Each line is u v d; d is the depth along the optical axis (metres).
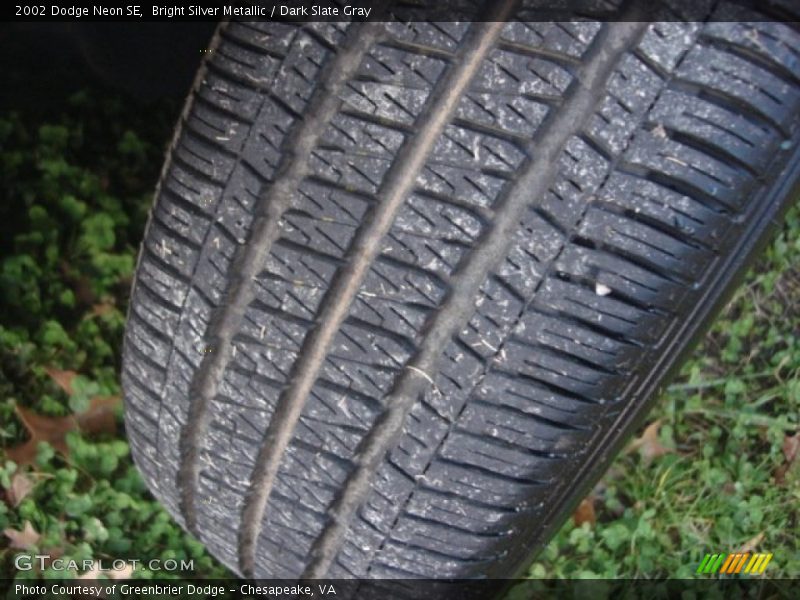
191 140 0.31
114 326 0.50
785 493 0.50
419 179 0.28
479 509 0.32
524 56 0.27
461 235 0.28
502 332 0.29
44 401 0.47
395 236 0.29
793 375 0.54
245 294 0.31
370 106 0.28
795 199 0.31
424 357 0.30
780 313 0.55
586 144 0.27
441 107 0.28
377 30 0.28
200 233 0.31
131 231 0.53
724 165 0.27
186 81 0.47
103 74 0.51
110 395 0.48
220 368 0.32
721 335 0.54
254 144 0.30
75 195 0.53
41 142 0.54
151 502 0.46
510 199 0.28
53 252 0.51
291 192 0.30
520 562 0.35
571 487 0.33
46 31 0.55
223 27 0.31
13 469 0.45
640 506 0.49
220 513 0.36
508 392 0.30
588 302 0.29
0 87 0.56
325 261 0.30
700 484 0.50
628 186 0.27
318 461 0.32
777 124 0.27
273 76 0.29
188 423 0.34
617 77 0.27
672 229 0.28
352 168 0.29
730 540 0.49
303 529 0.34
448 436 0.30
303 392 0.31
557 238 0.28
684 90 0.27
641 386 0.31
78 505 0.45
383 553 0.34
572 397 0.30
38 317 0.49
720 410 0.52
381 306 0.30
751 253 0.29
